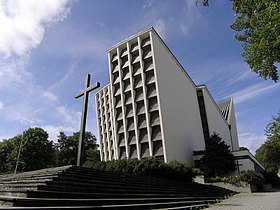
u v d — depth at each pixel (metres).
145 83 40.16
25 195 6.81
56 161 59.88
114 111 43.47
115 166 22.42
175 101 43.28
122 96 42.47
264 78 8.64
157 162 22.52
